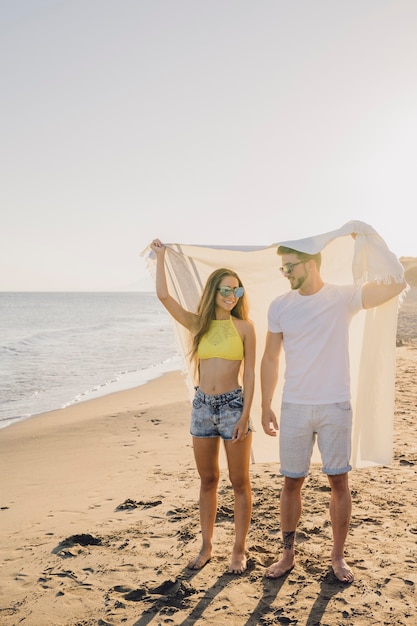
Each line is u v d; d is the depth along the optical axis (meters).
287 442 3.36
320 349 3.28
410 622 2.85
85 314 72.56
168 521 4.50
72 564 3.75
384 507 4.53
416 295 46.25
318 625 2.86
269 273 3.92
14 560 3.89
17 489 5.86
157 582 3.43
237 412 3.47
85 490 5.63
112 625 2.96
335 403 3.26
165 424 9.07
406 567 3.46
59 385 14.77
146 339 30.58
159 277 3.72
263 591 3.25
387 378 3.57
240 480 3.54
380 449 3.62
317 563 3.56
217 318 3.57
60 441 8.23
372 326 3.60
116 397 12.50
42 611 3.14
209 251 3.80
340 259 3.77
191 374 4.10
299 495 3.47
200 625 2.92
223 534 4.14
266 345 3.54
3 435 8.86
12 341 28.23
